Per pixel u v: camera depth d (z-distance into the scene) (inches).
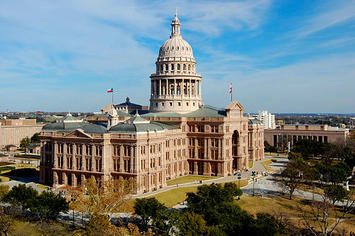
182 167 6904.5
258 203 5068.9
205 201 4092.0
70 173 5728.3
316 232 3966.5
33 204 4146.2
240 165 7362.2
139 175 5344.5
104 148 5413.4
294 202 5167.3
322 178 6225.4
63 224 4249.5
